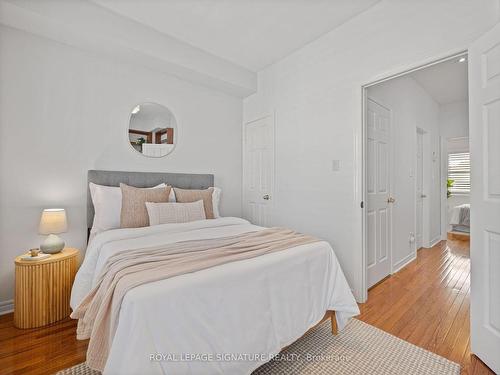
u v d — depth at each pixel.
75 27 2.20
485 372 1.48
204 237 2.05
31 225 2.29
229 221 2.73
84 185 2.56
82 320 1.28
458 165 5.88
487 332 1.52
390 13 2.19
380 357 1.62
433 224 4.73
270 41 2.87
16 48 2.22
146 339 0.96
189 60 2.96
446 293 2.58
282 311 1.47
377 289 2.70
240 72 3.45
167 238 2.03
